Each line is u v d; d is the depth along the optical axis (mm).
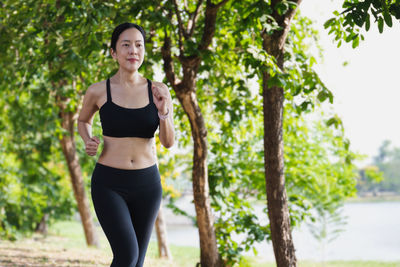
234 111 7754
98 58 7172
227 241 7402
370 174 10461
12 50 6879
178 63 7652
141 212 2883
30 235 15781
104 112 2828
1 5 6598
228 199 7441
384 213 44875
